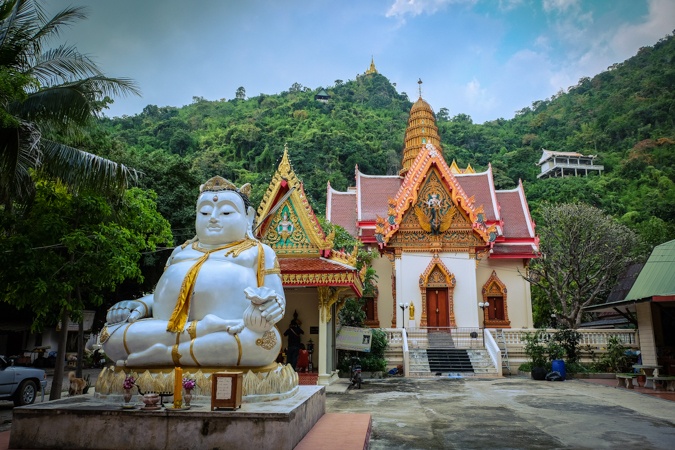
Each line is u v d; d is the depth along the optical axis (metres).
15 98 10.63
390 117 137.75
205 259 8.55
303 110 131.38
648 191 75.38
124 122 116.19
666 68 113.88
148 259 25.44
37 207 13.23
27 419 6.63
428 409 14.15
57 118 12.86
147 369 7.72
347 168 95.62
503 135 125.94
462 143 121.44
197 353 7.52
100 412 6.55
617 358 25.44
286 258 19.38
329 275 17.86
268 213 19.44
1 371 13.59
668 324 22.44
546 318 43.56
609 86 126.12
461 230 35.16
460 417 12.73
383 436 10.23
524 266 37.09
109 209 13.63
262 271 8.81
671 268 22.58
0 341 30.75
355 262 18.95
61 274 13.05
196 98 162.25
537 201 76.81
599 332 27.56
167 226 17.03
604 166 97.25
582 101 127.81
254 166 99.38
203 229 9.00
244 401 7.30
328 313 19.23
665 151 86.12
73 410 6.61
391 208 35.31
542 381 23.23
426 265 35.12
